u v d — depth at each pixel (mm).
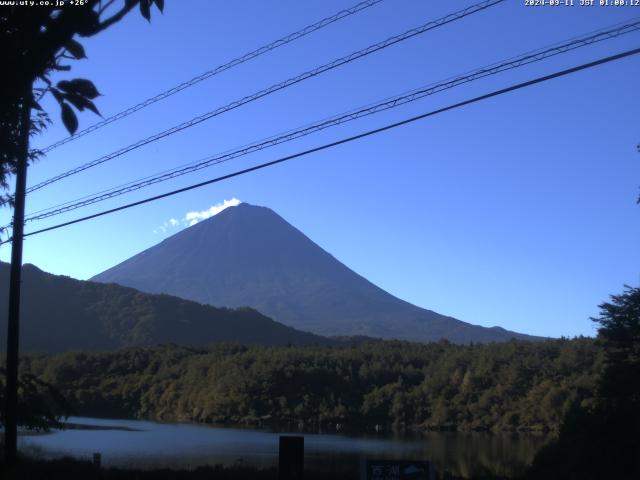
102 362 133375
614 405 38156
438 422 110562
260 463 54531
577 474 36750
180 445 72188
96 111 5551
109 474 25562
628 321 39719
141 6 5320
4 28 5184
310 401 118188
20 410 23922
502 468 57281
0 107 5422
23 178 18016
